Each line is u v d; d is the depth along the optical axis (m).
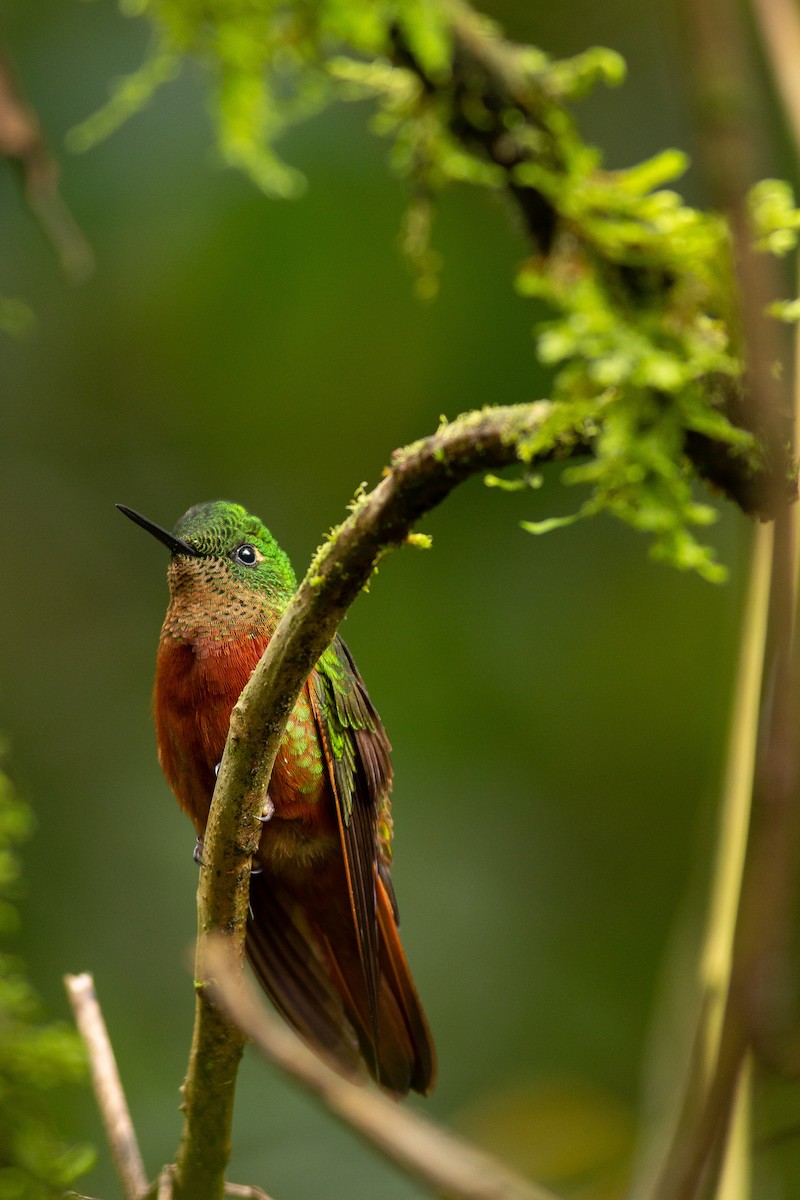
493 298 11.67
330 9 6.49
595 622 11.97
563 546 12.20
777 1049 2.54
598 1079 10.50
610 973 11.02
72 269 7.25
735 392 3.80
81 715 12.05
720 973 4.23
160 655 6.55
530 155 6.24
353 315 11.70
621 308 4.68
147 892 11.12
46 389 12.49
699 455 3.71
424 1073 6.27
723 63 4.35
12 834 5.75
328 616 3.90
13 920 5.70
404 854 11.24
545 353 3.99
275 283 11.67
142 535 12.62
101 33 11.73
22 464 12.59
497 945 11.00
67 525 12.59
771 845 2.71
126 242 11.81
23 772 11.64
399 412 11.87
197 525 6.57
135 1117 9.80
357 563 3.77
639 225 4.99
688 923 5.21
